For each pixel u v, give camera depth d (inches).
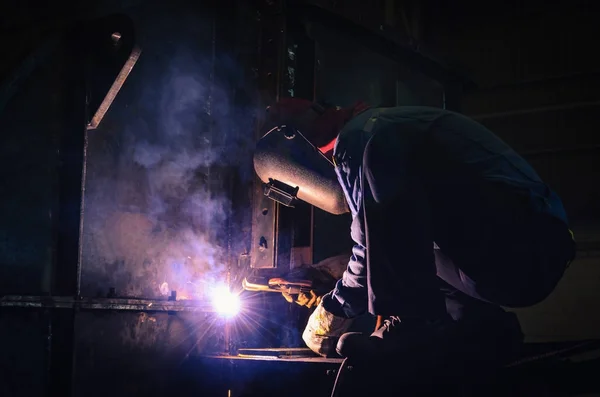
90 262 66.9
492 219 57.9
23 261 62.2
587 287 160.2
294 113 72.8
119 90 71.0
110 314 67.0
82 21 68.4
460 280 61.9
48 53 65.9
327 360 69.4
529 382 58.3
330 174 73.9
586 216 163.9
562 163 167.9
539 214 57.6
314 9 85.0
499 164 60.3
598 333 157.2
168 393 74.0
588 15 167.2
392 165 59.5
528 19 173.6
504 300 58.9
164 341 73.9
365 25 90.7
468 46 179.6
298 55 86.3
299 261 83.5
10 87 62.3
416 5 174.2
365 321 90.7
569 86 168.4
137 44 66.1
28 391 60.2
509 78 174.9
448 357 59.2
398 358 59.6
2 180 61.5
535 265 57.2
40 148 64.9
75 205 65.1
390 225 58.1
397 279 57.7
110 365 66.7
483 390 58.6
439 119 63.3
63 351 62.4
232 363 73.3
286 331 87.0
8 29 64.3
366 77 106.4
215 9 85.4
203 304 79.4
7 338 58.5
